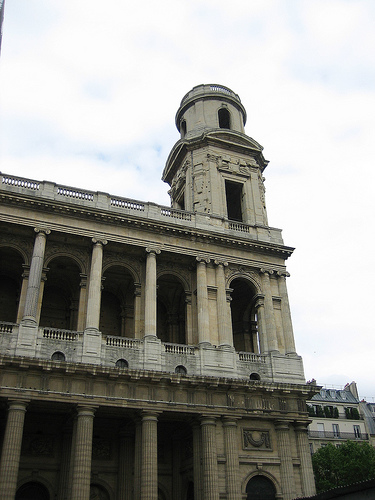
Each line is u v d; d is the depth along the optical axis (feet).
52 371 132.67
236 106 227.20
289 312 176.24
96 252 156.35
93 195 167.22
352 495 84.79
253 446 149.07
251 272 177.99
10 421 124.88
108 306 183.11
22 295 147.54
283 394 157.38
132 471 155.33
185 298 171.01
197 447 145.79
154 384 142.41
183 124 226.99
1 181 155.53
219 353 156.25
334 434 312.91
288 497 144.77
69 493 124.57
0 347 132.57
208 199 189.47
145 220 164.25
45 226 153.17
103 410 139.54
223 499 137.69
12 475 118.73
